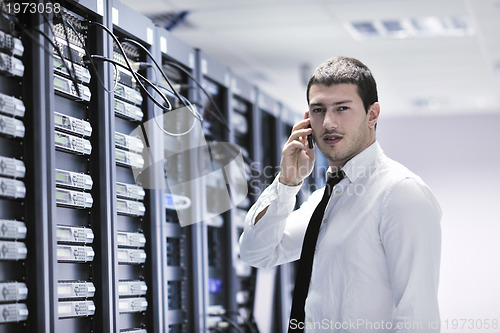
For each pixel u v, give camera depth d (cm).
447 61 782
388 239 205
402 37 691
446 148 1069
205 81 383
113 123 260
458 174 1059
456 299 1014
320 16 620
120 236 270
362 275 209
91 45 256
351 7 597
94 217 252
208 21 632
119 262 270
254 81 881
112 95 260
